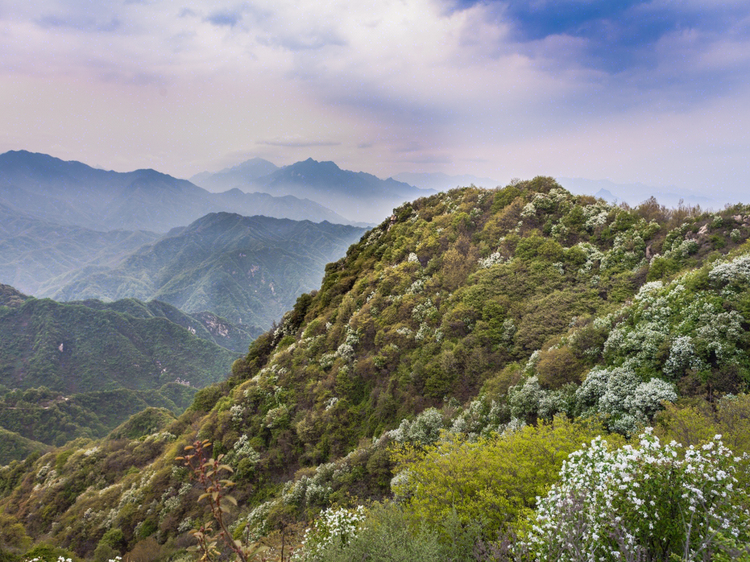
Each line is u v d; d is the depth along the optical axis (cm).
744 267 2211
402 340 4397
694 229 3306
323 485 3094
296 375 5138
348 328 5316
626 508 710
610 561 659
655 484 717
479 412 2872
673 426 1441
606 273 3612
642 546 654
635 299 2778
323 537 1276
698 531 648
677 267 3042
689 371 1936
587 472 819
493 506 1177
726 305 2119
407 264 5550
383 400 3900
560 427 1469
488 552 871
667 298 2438
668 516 691
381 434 3591
